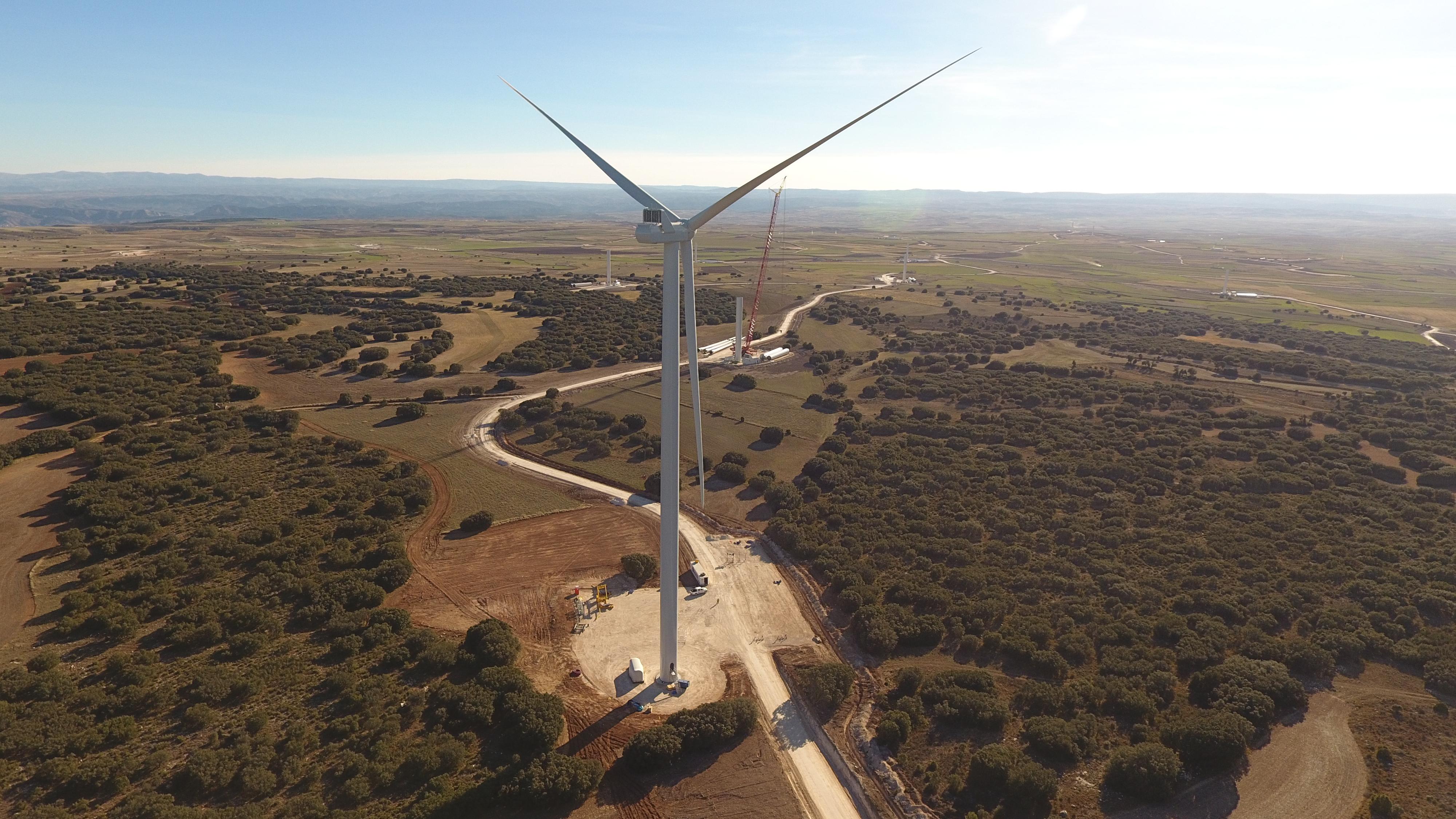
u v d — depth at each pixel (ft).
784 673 225.97
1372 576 271.69
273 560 268.62
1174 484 365.40
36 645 216.33
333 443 389.60
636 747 181.68
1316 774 182.91
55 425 377.30
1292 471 376.89
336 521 302.86
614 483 363.97
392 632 233.55
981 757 182.09
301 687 205.46
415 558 285.02
